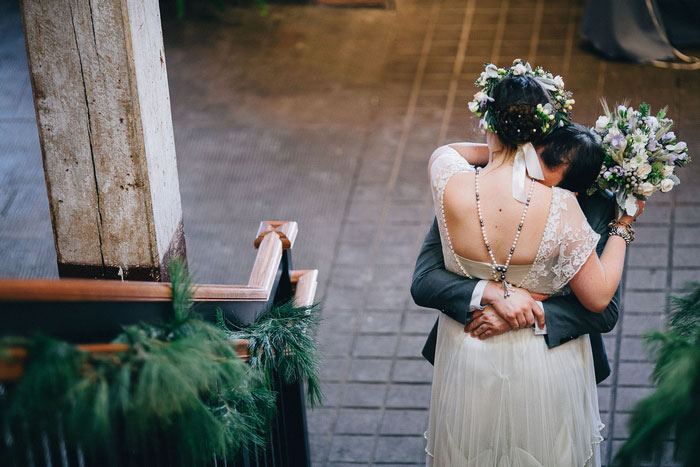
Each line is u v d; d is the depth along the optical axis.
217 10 9.10
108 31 2.63
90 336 1.78
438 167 2.60
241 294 2.67
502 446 2.66
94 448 1.67
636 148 2.52
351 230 6.28
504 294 2.55
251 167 6.97
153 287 1.98
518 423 2.63
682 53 7.76
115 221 2.91
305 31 8.74
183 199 6.65
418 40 8.48
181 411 1.78
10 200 6.63
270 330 2.68
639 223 6.02
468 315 2.64
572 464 2.70
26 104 7.72
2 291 1.51
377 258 6.00
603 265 2.54
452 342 2.72
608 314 2.62
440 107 7.52
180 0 8.29
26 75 8.09
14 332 1.58
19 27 8.84
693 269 5.57
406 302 5.59
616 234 2.61
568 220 2.46
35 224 6.38
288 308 2.86
